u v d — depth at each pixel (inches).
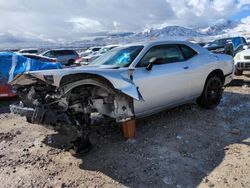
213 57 258.1
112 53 223.9
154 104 208.2
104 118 192.1
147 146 186.9
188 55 240.1
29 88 194.7
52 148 191.3
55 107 177.2
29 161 173.3
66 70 171.0
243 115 244.7
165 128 216.1
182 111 254.4
